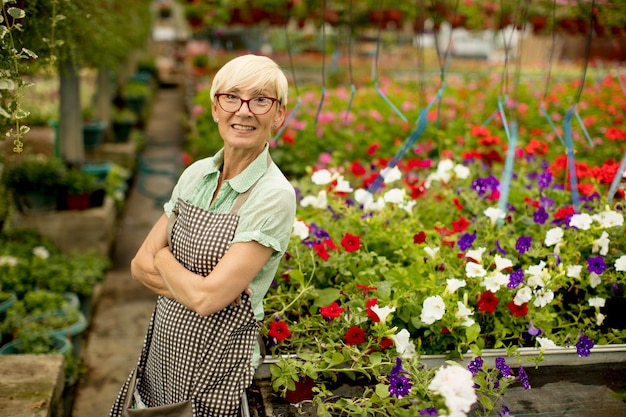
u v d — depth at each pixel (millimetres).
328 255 2418
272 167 1745
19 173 4961
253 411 1826
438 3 7387
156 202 7535
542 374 2029
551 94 7344
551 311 2363
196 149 5945
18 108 1970
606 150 5043
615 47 8523
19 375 2658
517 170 4121
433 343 2055
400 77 11109
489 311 2102
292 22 9422
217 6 7617
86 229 5156
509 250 2604
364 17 7766
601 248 2453
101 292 4852
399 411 1650
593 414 1819
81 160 5570
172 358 1730
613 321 2422
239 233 1651
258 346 1829
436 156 5781
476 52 16641
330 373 1921
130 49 8492
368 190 2980
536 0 6723
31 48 2607
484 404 1740
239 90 1658
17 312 3615
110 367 3779
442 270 2365
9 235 4781
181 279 1659
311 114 6543
